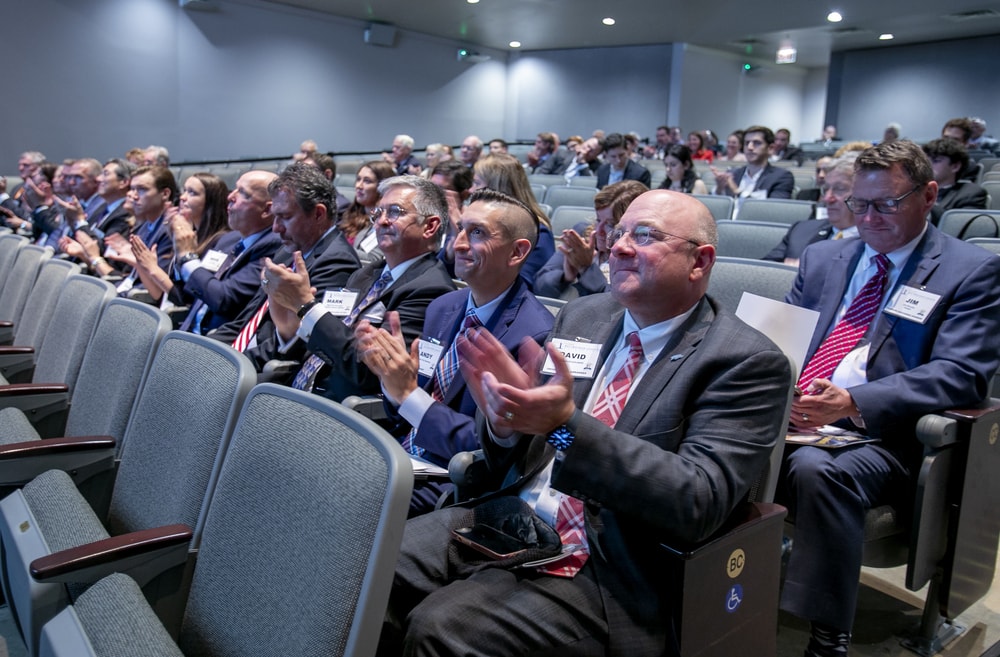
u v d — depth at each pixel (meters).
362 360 1.83
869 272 1.92
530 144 13.30
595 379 1.40
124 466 1.42
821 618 1.55
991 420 1.69
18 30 9.19
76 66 9.71
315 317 1.94
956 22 11.41
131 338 1.62
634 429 1.22
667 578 1.12
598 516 1.22
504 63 15.07
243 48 11.29
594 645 1.16
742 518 1.17
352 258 2.54
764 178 5.47
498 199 1.74
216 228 3.30
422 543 1.35
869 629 1.84
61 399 1.88
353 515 0.87
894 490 1.69
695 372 1.20
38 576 1.01
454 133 14.45
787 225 3.27
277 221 2.58
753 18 11.28
